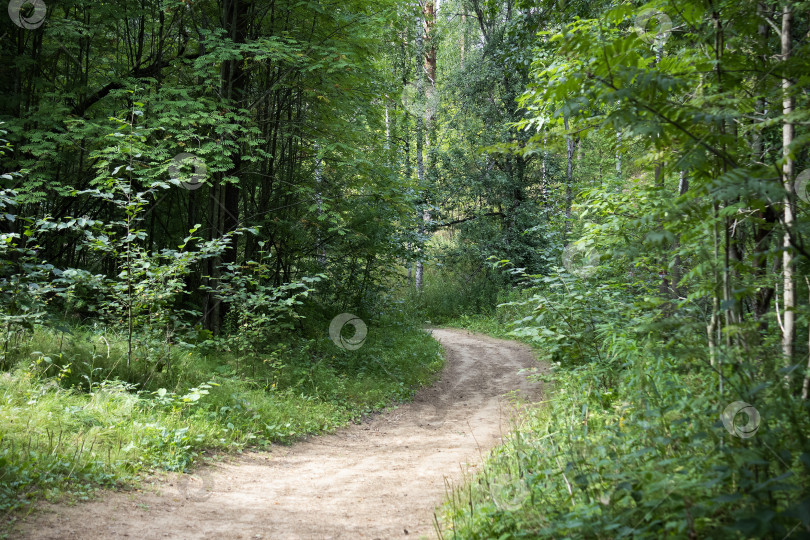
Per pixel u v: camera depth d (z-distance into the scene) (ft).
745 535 7.89
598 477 12.53
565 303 24.30
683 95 13.91
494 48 81.35
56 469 15.19
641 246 15.19
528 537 11.18
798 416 10.41
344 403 33.04
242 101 38.22
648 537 9.30
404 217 51.34
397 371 42.37
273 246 49.65
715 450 10.83
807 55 12.71
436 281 104.06
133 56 44.55
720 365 12.35
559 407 21.26
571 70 15.65
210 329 38.09
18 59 34.63
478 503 14.43
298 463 21.83
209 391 26.32
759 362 11.89
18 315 23.34
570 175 79.15
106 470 16.25
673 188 27.20
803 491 8.41
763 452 9.89
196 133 36.88
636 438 13.94
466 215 94.94
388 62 75.77
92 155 29.73
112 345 26.99
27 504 13.03
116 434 18.83
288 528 13.99
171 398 24.23
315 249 49.78
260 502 16.28
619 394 19.16
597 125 13.65
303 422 27.53
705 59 14.20
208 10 40.40
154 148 32.81
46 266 23.90
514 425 22.63
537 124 23.36
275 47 34.60
